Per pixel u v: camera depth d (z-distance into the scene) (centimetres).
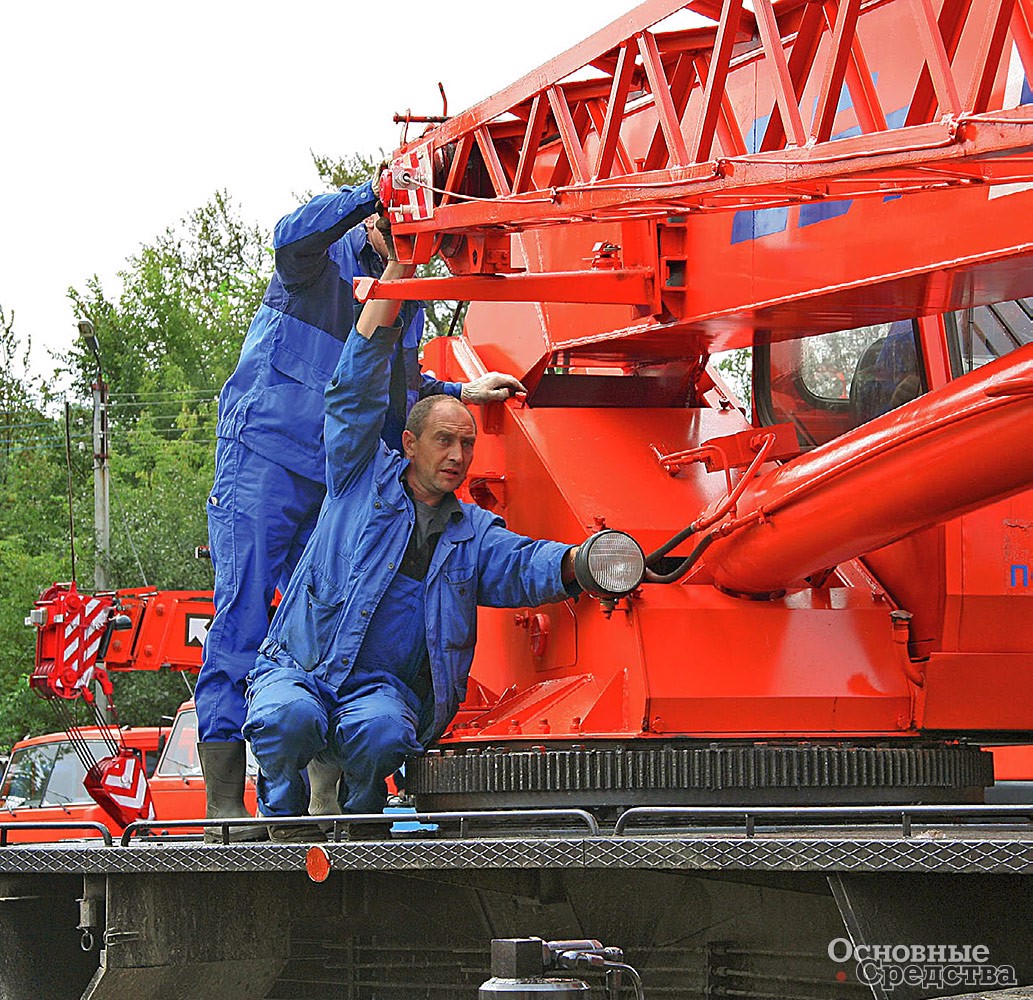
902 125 495
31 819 1540
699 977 541
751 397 697
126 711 2606
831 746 564
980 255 472
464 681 618
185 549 2878
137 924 589
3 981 627
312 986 654
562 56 534
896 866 418
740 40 534
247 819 570
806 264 537
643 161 529
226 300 4981
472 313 763
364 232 687
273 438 682
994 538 584
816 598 602
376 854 525
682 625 579
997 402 478
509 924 585
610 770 564
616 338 638
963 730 587
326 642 614
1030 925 444
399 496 622
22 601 2788
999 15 395
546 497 644
